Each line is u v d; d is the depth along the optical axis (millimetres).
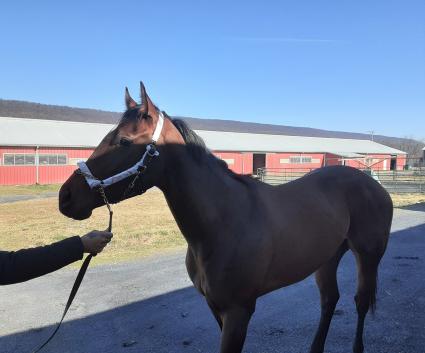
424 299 4750
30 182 26391
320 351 3395
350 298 4871
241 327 2490
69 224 10766
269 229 2611
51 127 31672
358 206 3480
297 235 2793
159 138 2361
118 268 6281
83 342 3809
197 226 2453
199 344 3736
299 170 39344
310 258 2916
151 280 5641
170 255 7105
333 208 3229
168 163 2414
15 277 1812
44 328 4125
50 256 1870
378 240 3580
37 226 10453
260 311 4480
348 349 3617
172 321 4250
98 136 31609
